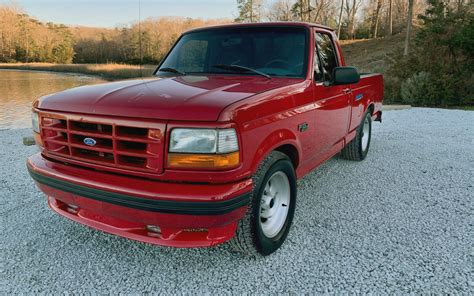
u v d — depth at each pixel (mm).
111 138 2324
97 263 2775
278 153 2795
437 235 3209
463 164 5449
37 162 2779
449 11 16031
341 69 3449
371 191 4316
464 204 3918
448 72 14930
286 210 3045
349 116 4469
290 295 2404
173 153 2180
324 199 4066
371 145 6754
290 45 3463
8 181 4625
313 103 3312
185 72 3670
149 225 2350
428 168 5242
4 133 8094
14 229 3311
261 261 2803
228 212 2229
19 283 2520
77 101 2510
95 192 2365
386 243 3064
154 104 2258
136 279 2580
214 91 2531
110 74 37938
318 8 46750
